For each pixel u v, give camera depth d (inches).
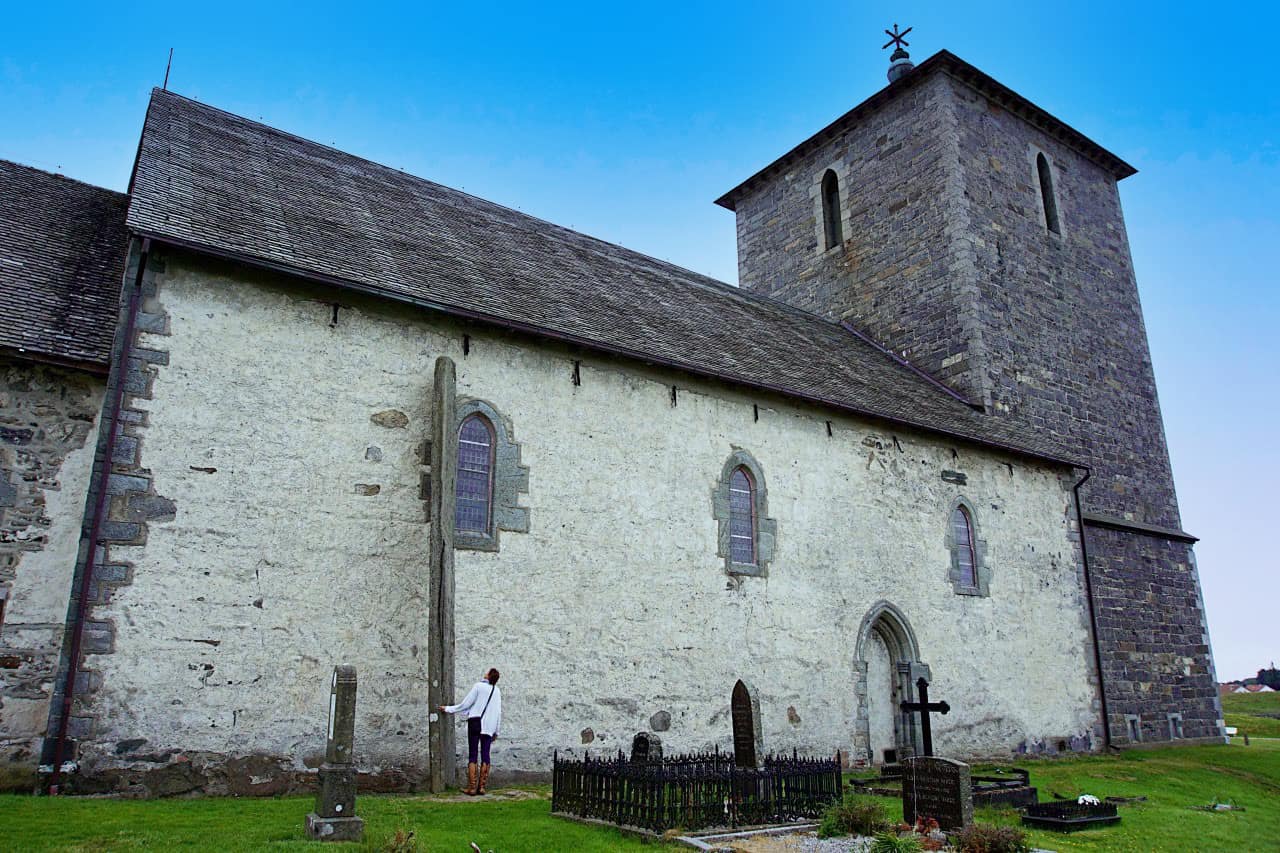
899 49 1085.8
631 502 552.4
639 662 529.0
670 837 321.1
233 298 451.2
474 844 301.9
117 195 621.3
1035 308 943.7
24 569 402.0
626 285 729.0
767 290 1141.7
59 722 367.9
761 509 613.3
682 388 599.5
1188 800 564.1
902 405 746.2
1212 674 930.7
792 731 585.0
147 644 391.9
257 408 443.2
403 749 442.6
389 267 526.0
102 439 402.0
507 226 741.9
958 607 713.6
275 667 418.9
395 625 455.2
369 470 466.6
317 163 666.8
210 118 647.8
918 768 388.5
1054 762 702.5
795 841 337.1
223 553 417.7
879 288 987.9
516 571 495.8
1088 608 823.1
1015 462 808.9
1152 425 1013.2
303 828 309.3
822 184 1095.0
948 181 932.6
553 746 484.7
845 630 633.6
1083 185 1079.6
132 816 319.0
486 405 511.5
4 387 416.2
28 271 471.8
